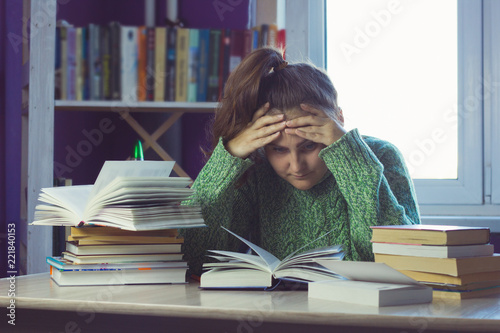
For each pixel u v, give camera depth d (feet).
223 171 4.27
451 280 3.12
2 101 7.22
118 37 6.32
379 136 7.44
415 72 7.32
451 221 6.65
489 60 7.06
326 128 4.13
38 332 3.15
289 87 4.22
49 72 6.30
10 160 7.25
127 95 6.32
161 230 3.74
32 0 6.29
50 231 6.19
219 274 3.39
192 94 6.33
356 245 4.19
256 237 5.13
